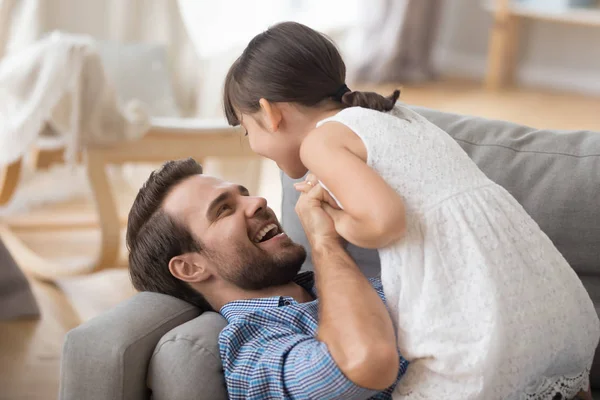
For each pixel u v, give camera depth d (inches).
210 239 56.5
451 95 215.8
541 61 237.0
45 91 103.1
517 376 45.9
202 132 110.9
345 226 45.5
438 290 45.5
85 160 105.3
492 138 63.5
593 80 231.3
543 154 61.6
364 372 44.4
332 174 45.2
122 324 52.2
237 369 50.2
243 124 52.1
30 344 95.7
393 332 46.3
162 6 142.8
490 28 242.4
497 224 46.9
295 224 68.2
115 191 144.3
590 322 50.7
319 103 50.0
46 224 125.6
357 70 219.3
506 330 45.0
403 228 43.8
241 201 58.1
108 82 104.3
